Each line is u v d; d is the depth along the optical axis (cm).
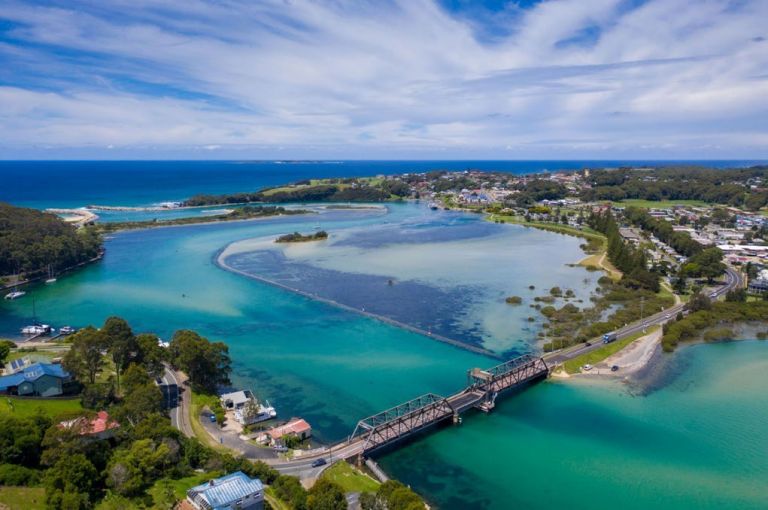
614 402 11744
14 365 12119
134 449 7862
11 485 7106
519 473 9094
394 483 7625
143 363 11594
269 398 11762
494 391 11669
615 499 8381
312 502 7150
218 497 6894
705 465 9338
